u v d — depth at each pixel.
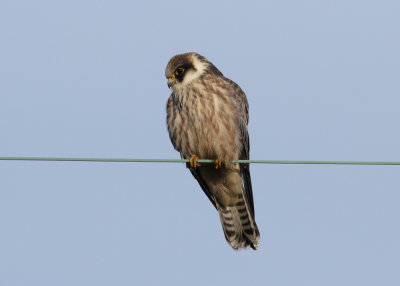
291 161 9.95
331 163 9.73
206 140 12.86
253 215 13.59
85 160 9.57
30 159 9.34
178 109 13.06
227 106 12.74
